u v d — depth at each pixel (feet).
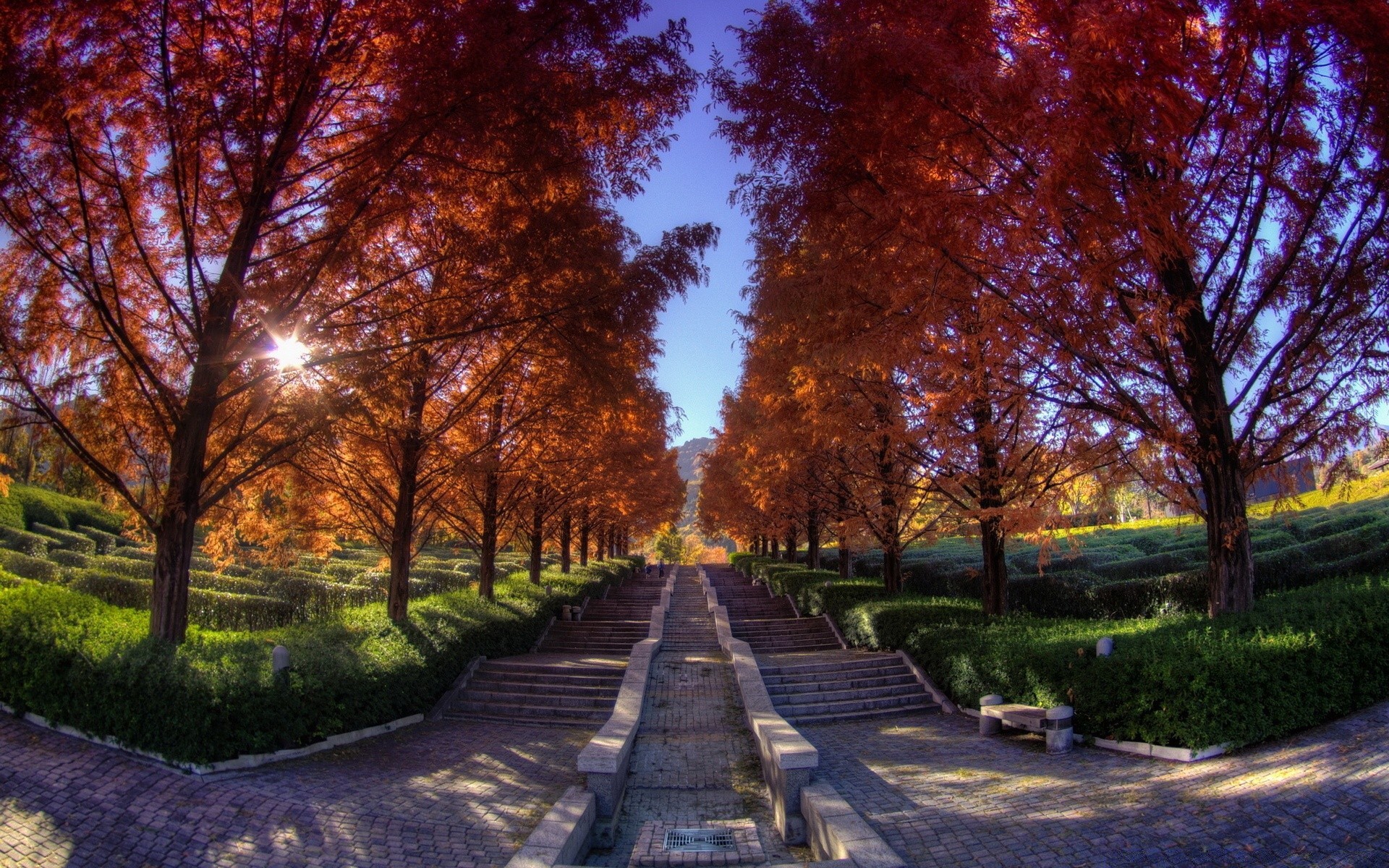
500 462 47.57
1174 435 27.50
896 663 46.85
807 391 40.14
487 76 24.27
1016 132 22.26
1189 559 63.00
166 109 24.98
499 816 23.12
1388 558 45.75
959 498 44.37
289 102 26.68
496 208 30.27
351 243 29.22
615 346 32.76
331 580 79.25
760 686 38.58
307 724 27.84
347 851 19.33
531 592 73.61
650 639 55.52
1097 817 19.25
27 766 22.21
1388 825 16.30
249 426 32.89
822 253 29.48
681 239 31.42
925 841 19.25
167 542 27.86
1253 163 27.02
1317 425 29.37
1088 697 28.12
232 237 30.91
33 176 25.55
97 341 28.63
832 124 27.09
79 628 27.12
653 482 96.58
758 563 135.95
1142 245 23.25
